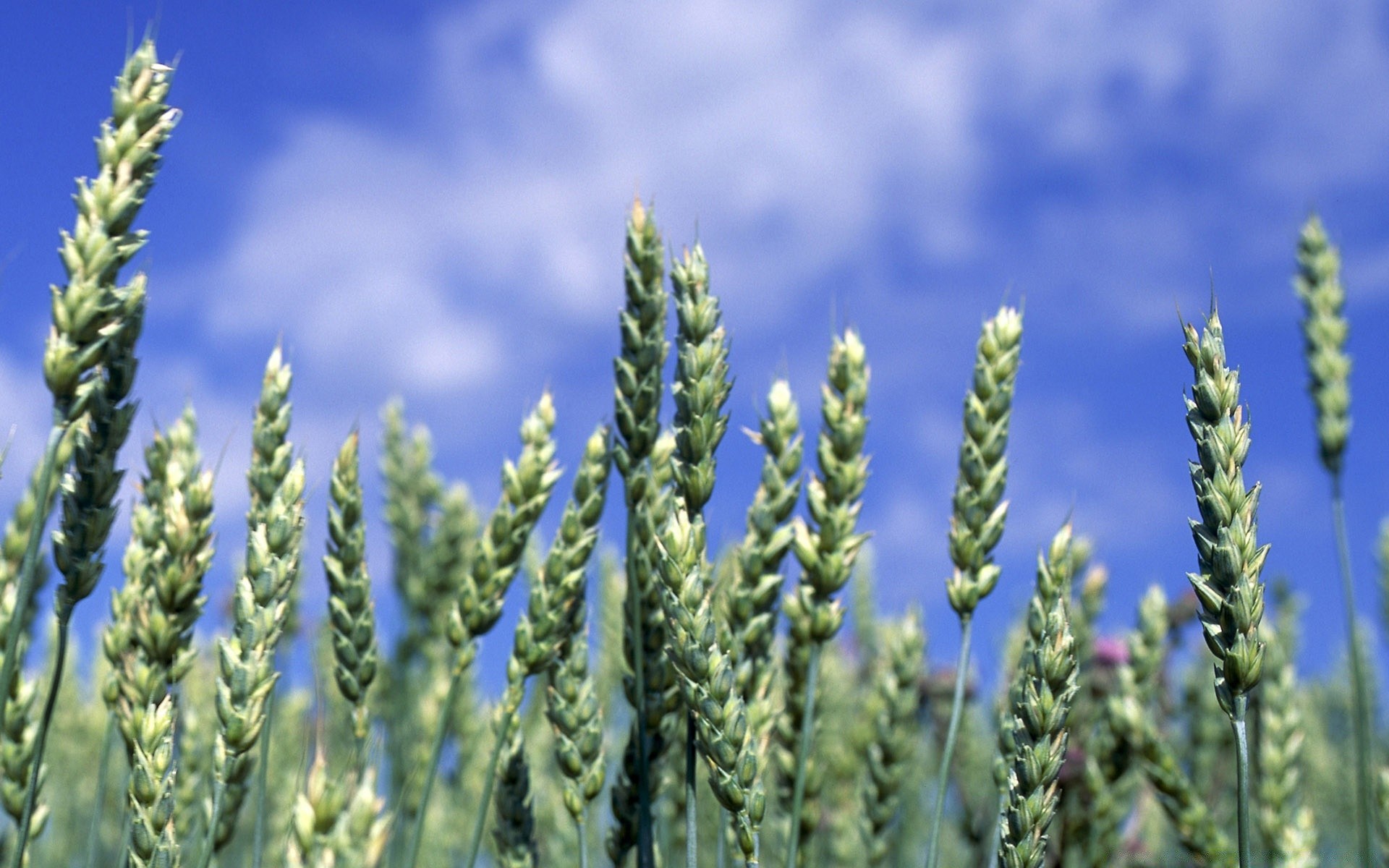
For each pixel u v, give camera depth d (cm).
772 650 75
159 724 69
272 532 70
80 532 69
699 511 72
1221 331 66
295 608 100
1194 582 65
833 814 95
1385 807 92
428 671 106
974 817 95
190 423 82
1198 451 66
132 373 69
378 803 63
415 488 111
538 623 76
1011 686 74
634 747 77
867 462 75
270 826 102
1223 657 65
